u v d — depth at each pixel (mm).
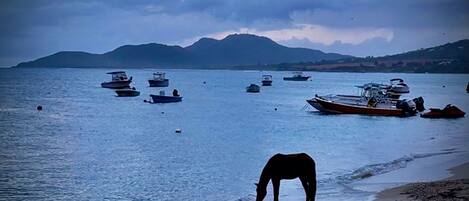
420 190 22688
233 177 32062
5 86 174875
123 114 81562
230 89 173125
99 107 94062
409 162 34344
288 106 99750
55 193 28266
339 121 69500
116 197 27250
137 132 58406
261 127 63406
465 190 21938
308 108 93438
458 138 51312
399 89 118500
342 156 38938
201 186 29562
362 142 48531
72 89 155375
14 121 69750
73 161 38438
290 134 56062
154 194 27766
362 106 76000
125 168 35469
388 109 74750
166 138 52938
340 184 26672
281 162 19469
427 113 73750
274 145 47156
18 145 47156
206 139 52062
